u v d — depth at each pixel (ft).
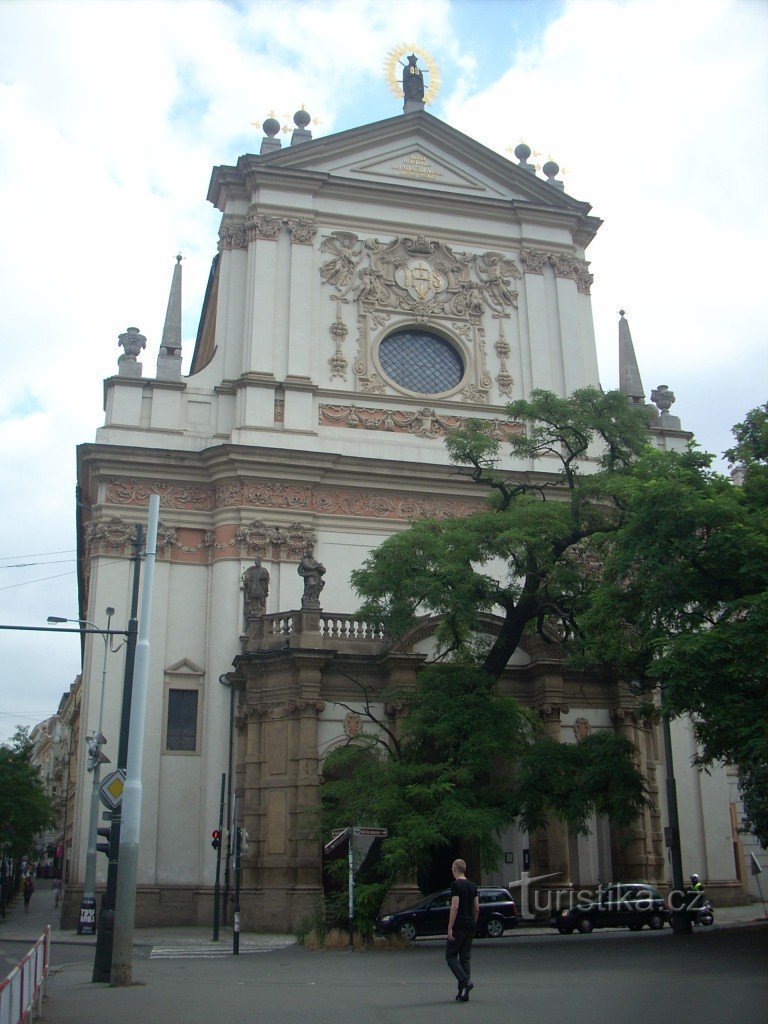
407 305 125.29
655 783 104.47
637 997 42.91
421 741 83.87
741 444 76.33
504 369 126.21
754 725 58.59
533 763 79.87
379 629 89.86
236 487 111.96
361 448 117.50
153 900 99.81
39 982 41.37
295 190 124.98
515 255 132.16
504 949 71.46
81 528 129.90
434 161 132.98
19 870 206.28
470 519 86.22
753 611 61.41
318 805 84.38
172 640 108.37
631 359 132.16
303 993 47.78
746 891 127.54
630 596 71.97
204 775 103.86
